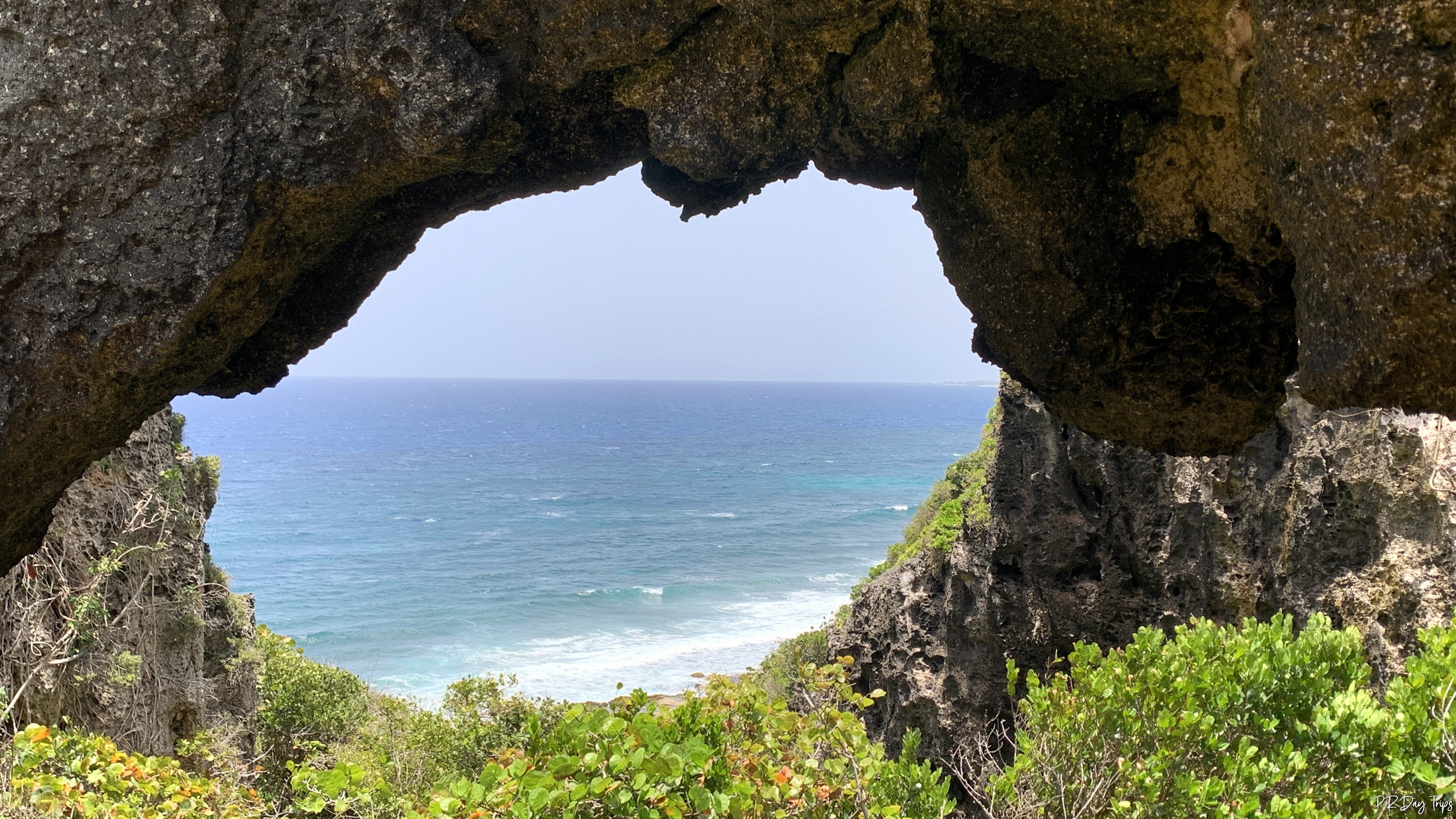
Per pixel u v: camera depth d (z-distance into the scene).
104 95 4.67
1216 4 4.42
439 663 49.31
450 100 4.76
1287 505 15.43
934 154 5.98
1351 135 3.36
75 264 4.82
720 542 86.75
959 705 19.34
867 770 7.25
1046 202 5.72
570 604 62.44
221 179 4.76
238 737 20.55
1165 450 6.98
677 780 6.03
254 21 4.68
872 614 23.05
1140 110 5.43
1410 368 3.51
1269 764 7.73
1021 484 18.94
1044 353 6.23
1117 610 17.97
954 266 6.42
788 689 24.00
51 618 15.33
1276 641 9.35
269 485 127.38
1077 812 8.48
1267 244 5.49
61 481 5.55
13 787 7.93
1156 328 5.97
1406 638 12.84
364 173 4.96
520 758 6.41
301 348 6.64
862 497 118.88
